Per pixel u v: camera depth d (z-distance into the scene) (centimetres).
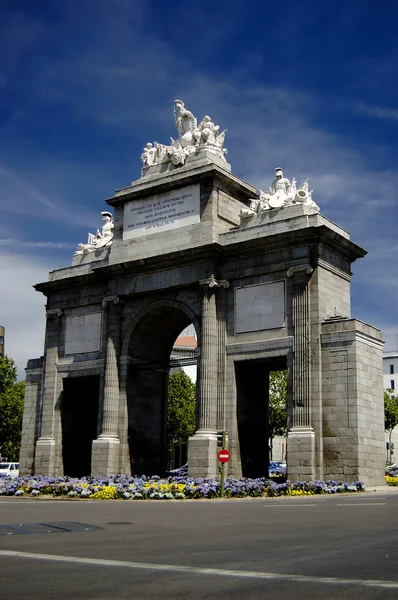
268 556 1575
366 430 4972
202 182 5838
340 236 5319
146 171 6284
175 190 5994
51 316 6744
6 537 2031
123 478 5312
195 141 6156
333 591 1161
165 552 1667
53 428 6512
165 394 6462
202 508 3353
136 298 6134
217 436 5409
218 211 5784
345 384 4966
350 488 4575
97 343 6372
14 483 5122
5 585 1246
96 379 6444
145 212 6153
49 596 1146
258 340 5391
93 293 6506
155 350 6406
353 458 4838
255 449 5641
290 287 5316
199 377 5522
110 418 5981
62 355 6612
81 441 6719
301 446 4981
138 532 2170
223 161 6062
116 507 3478
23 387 11212
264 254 5475
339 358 5022
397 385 15750
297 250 5319
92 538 1995
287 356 5225
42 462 6456
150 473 6166
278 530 2177
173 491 4438
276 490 4397
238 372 5525
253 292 5494
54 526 2381
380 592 1149
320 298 5175
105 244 6719
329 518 2603
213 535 2052
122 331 6166
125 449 5947
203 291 5628
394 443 14488
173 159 6075
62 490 4819
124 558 1573
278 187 5712
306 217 5344
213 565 1455
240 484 4456
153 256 5850
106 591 1187
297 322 5197
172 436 11944
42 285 6794
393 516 2666
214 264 5625
